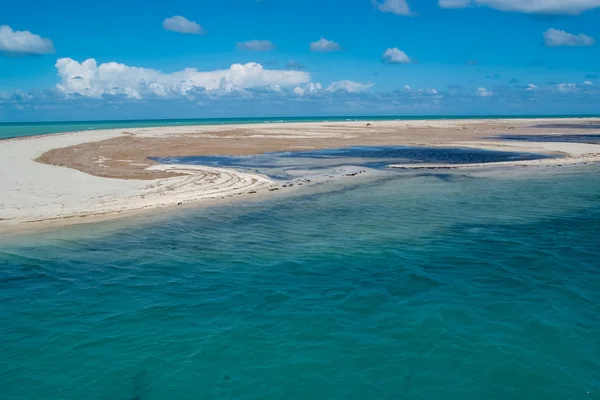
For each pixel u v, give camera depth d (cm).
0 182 2266
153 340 871
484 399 710
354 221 1677
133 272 1202
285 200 2019
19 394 724
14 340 873
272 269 1221
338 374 769
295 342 862
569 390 728
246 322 938
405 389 732
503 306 996
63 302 1030
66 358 816
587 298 1036
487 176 2662
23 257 1303
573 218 1705
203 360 808
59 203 1883
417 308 988
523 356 811
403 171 2867
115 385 744
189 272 1202
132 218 1698
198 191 2178
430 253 1333
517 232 1533
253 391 730
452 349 832
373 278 1157
